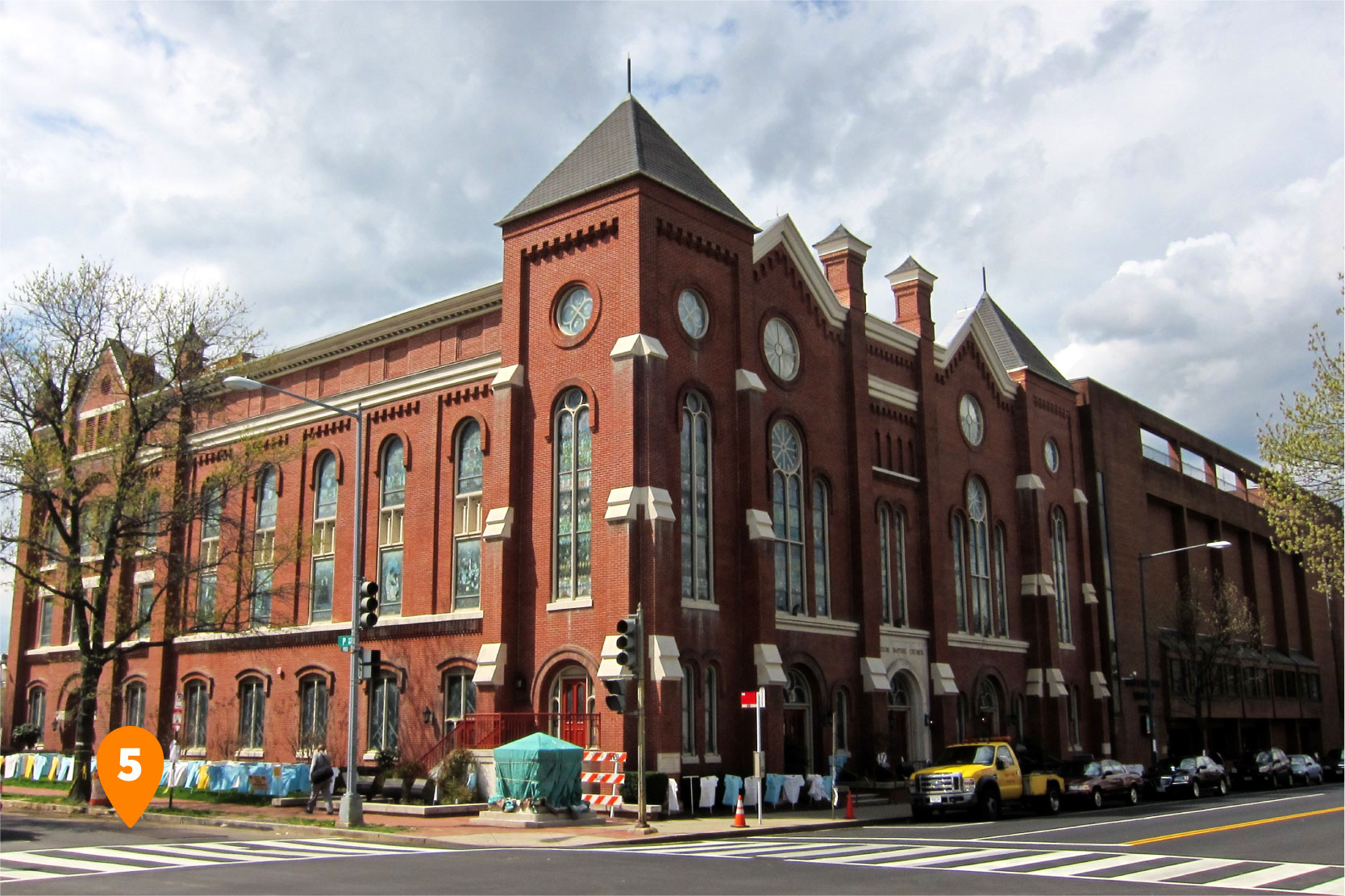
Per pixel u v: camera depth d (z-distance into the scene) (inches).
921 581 1651.1
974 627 1745.8
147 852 788.0
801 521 1430.9
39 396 1326.3
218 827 1034.1
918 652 1606.8
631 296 1202.6
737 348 1330.0
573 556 1202.6
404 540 1433.3
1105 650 2036.2
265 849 811.4
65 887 585.0
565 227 1278.3
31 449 1296.8
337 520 1529.3
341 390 1581.0
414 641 1374.3
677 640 1169.4
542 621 1208.8
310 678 1509.6
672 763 1103.0
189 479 1716.3
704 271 1302.9
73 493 1341.0
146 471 1396.4
